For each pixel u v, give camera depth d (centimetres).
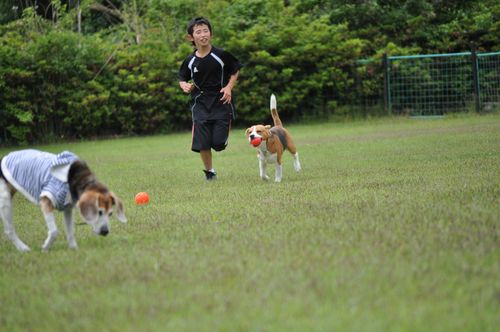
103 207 646
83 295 543
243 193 1038
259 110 2680
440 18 3058
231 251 643
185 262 613
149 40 2688
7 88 2395
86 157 1898
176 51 2736
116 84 2567
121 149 2102
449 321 440
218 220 818
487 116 2450
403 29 2992
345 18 2992
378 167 1280
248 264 592
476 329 425
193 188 1158
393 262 571
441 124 2266
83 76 2547
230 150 1864
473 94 2622
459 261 564
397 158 1405
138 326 466
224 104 1265
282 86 2694
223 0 2892
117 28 3042
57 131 2542
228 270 578
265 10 2816
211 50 1257
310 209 845
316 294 502
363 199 896
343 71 2736
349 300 485
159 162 1666
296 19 2778
